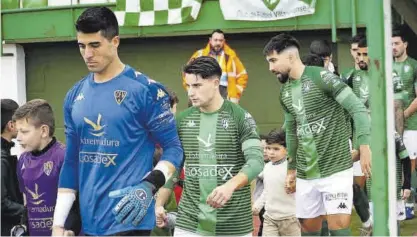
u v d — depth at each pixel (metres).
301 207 5.31
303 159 5.22
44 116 4.33
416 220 7.74
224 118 4.32
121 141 3.45
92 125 3.47
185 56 10.99
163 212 4.59
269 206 5.80
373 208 3.33
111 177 3.46
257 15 10.20
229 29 10.38
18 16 11.26
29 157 4.41
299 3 9.97
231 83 9.50
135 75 3.49
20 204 4.41
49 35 11.17
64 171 3.66
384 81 3.26
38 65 11.59
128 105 3.44
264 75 10.69
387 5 3.23
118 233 3.44
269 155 5.76
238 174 4.00
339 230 5.13
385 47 3.25
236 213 4.32
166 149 3.52
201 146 4.35
